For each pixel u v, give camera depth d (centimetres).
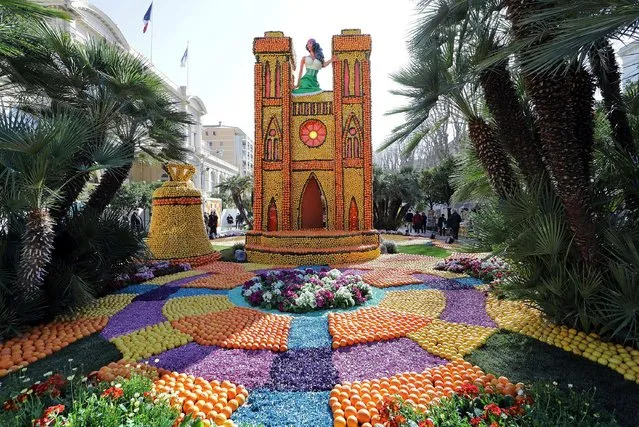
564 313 496
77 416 271
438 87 603
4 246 576
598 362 416
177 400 336
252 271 1105
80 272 700
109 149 692
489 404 298
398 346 498
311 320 612
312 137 1539
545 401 318
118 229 789
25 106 707
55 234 625
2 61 620
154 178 2762
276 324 587
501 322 566
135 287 900
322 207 1625
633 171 481
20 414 286
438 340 503
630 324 430
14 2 401
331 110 1541
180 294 826
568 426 276
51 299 611
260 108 1505
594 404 325
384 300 731
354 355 468
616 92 550
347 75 1523
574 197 447
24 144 490
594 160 561
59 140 541
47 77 691
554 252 479
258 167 1498
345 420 317
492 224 564
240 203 3278
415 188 2898
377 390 364
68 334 554
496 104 573
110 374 373
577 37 274
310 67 1591
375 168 2980
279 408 349
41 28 684
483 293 764
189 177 1377
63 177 599
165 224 1255
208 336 535
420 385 374
